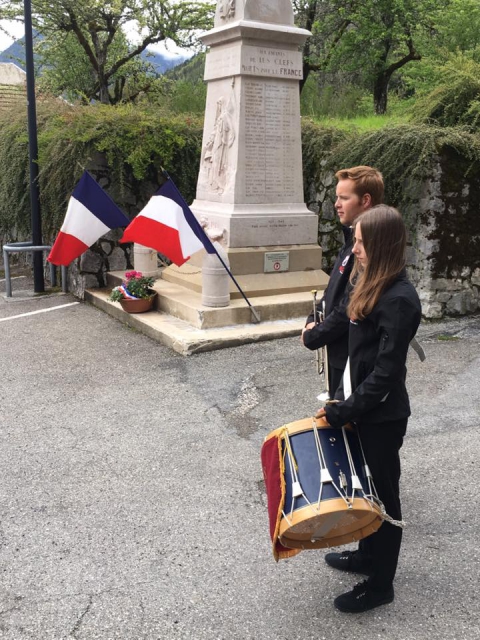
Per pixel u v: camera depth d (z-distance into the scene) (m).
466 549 3.35
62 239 8.00
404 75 15.26
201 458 4.48
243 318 7.34
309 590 3.09
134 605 3.01
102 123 9.24
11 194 10.90
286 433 2.64
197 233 6.96
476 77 8.02
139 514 3.80
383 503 2.77
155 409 5.34
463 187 7.34
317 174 9.51
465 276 7.59
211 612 2.95
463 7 12.42
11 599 3.08
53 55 19.81
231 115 7.89
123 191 9.15
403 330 2.52
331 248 9.33
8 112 12.60
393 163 7.37
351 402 2.56
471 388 5.46
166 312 7.89
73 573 3.27
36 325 8.07
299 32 7.80
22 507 3.91
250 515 3.76
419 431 4.72
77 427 5.04
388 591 2.90
